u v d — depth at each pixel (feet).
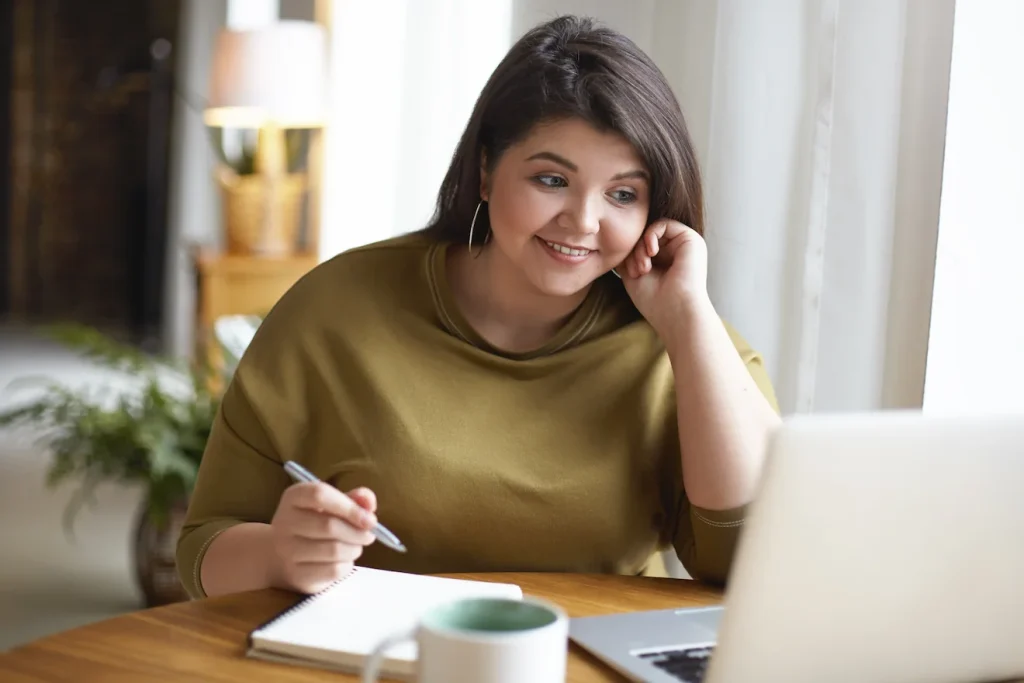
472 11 7.15
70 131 26.48
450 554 4.15
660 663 2.99
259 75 11.41
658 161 3.94
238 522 4.08
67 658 2.92
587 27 4.09
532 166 3.90
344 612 3.18
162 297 25.18
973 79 4.49
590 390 4.27
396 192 7.90
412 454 4.08
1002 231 4.47
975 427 2.57
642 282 4.24
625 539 4.26
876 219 4.74
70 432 9.25
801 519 2.47
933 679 2.76
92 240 26.86
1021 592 2.71
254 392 4.25
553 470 4.14
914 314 4.63
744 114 5.27
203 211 18.71
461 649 2.22
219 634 3.13
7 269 26.78
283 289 11.90
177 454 8.72
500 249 4.24
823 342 4.92
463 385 4.22
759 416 4.01
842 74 4.81
